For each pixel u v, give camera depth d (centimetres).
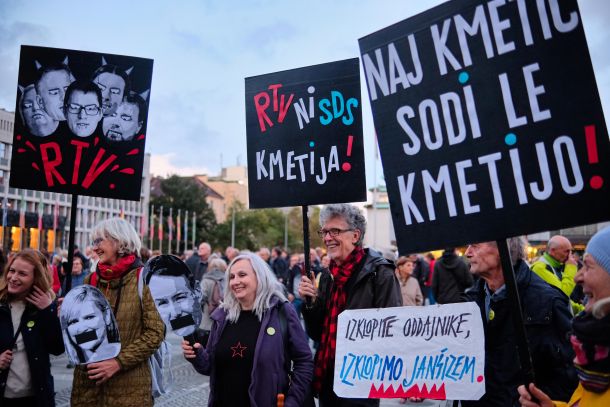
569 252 593
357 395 309
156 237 7006
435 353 296
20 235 3169
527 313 297
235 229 8262
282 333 369
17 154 422
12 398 392
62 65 426
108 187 420
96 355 373
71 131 423
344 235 377
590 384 217
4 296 402
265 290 375
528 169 244
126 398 378
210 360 377
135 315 390
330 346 370
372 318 317
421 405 751
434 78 268
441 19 266
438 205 266
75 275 1141
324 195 376
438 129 267
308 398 364
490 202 253
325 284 399
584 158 232
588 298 233
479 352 287
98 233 399
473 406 314
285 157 389
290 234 9544
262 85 399
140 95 425
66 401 745
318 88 381
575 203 233
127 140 422
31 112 425
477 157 257
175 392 807
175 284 391
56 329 402
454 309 297
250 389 354
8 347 392
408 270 921
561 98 237
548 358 290
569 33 235
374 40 286
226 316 380
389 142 281
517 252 309
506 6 249
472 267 318
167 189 7931
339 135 374
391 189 279
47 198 4553
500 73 251
